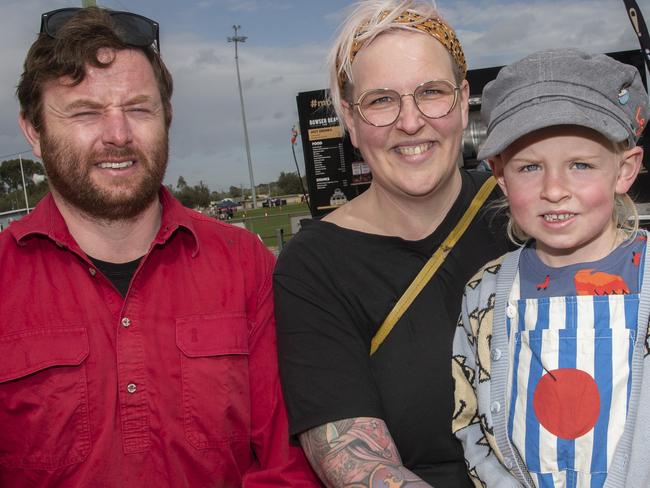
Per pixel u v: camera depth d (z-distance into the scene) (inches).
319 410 75.0
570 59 65.5
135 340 78.1
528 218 67.7
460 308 81.2
